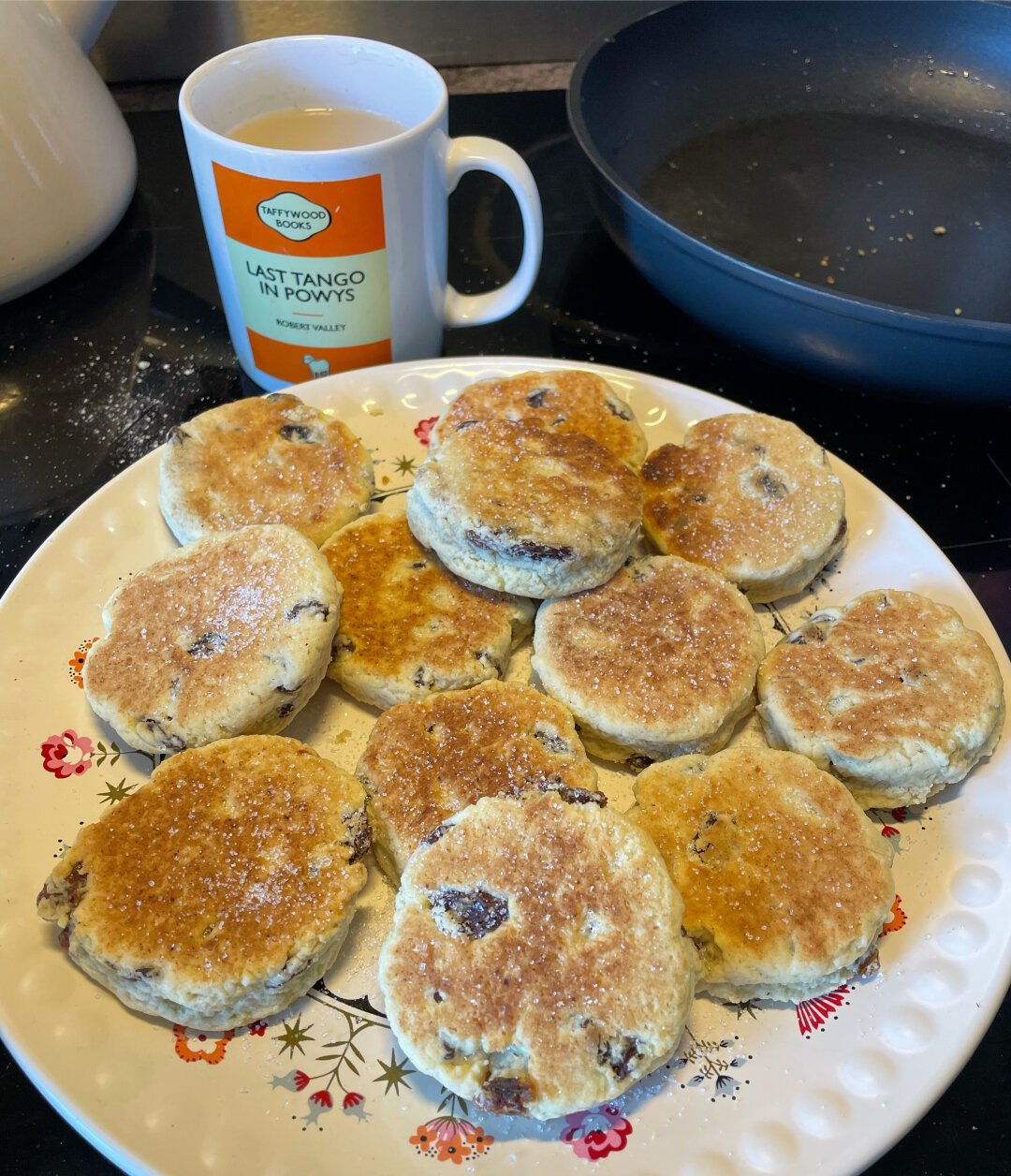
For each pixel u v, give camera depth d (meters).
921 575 0.29
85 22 0.35
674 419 0.33
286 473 0.29
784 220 0.40
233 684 0.24
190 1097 0.19
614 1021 0.19
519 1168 0.19
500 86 0.51
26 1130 0.20
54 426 0.34
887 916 0.21
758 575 0.28
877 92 0.45
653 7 0.51
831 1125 0.19
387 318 0.32
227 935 0.20
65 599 0.27
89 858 0.21
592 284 0.40
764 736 0.26
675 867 0.22
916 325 0.29
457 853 0.21
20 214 0.34
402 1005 0.19
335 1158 0.19
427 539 0.27
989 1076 0.22
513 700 0.25
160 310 0.38
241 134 0.31
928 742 0.24
